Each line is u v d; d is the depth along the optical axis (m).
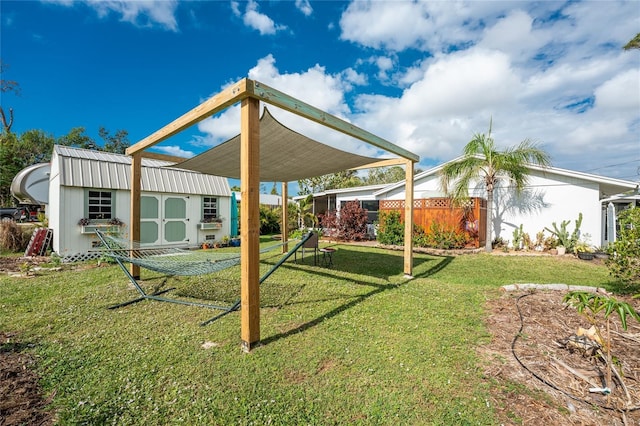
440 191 12.11
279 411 1.98
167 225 9.89
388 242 11.42
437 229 10.55
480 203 10.46
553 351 2.78
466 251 9.56
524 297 4.48
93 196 8.27
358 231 13.27
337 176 28.11
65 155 8.10
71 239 7.77
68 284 5.34
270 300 4.45
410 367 2.53
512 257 8.82
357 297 4.60
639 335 3.06
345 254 9.41
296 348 2.89
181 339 3.10
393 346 2.92
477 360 2.63
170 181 10.03
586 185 9.57
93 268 6.82
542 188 10.24
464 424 1.85
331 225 13.74
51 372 2.45
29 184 9.28
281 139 4.77
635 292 4.70
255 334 2.94
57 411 1.97
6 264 7.26
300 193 27.69
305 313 3.87
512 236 10.73
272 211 18.17
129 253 5.61
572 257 8.77
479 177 11.08
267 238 14.73
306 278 5.91
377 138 4.97
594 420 1.86
